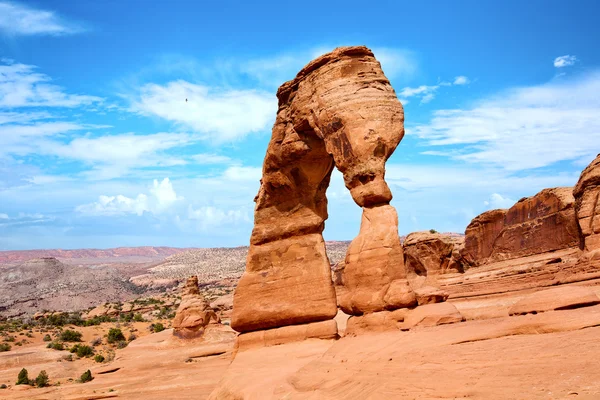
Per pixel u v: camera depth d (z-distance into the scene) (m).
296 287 23.09
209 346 60.72
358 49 19.22
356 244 18.20
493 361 11.88
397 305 16.97
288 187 23.83
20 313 151.50
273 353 22.20
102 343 82.44
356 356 15.56
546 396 9.64
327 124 19.27
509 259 45.97
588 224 30.42
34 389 51.31
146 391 44.62
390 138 18.33
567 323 12.45
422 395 11.59
